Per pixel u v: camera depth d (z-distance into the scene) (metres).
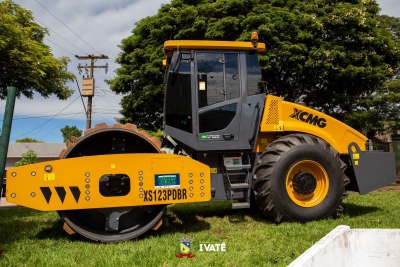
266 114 5.25
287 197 4.89
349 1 12.50
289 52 10.21
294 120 5.44
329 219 5.01
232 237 4.21
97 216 4.46
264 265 3.17
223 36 10.71
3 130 3.70
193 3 12.47
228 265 3.20
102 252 3.68
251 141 5.14
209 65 5.17
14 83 7.09
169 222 5.18
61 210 4.15
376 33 11.80
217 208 6.41
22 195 4.01
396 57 11.96
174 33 11.92
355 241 2.40
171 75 5.02
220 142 5.05
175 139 4.96
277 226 4.67
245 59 5.29
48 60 7.38
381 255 2.39
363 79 11.03
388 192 8.30
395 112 11.66
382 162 5.69
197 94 5.05
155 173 4.33
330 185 5.11
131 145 4.76
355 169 5.54
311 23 10.83
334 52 10.53
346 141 5.68
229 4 11.06
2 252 3.71
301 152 4.97
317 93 11.90
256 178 4.99
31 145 25.58
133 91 13.16
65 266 3.25
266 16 10.53
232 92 5.18
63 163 4.14
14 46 6.57
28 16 7.94
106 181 4.21
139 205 4.27
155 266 3.24
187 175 4.40
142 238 4.36
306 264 1.85
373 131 12.65
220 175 5.17
